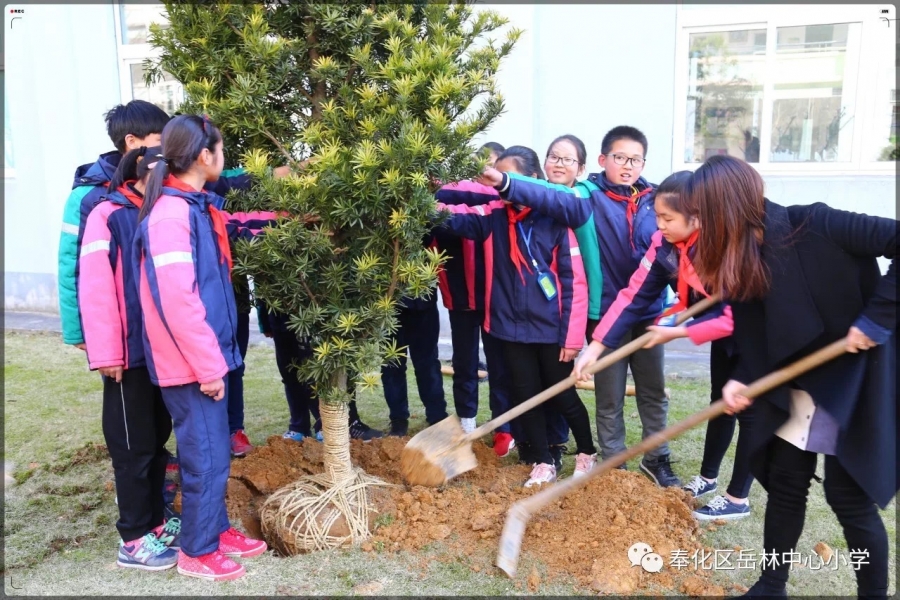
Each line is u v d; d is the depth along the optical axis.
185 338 2.42
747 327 2.32
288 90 2.80
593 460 3.46
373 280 2.63
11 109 7.67
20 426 4.50
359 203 2.46
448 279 3.75
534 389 3.37
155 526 2.89
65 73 7.49
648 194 3.38
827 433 2.22
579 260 3.26
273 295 2.69
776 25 6.04
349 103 2.60
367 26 2.64
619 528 2.82
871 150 6.11
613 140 3.29
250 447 3.91
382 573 2.65
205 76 2.71
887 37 5.90
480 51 2.88
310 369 2.74
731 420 3.22
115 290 2.62
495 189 3.14
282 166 2.78
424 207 2.51
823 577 2.69
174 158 2.49
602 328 2.94
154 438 2.76
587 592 2.54
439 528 2.88
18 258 8.02
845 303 2.14
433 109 2.48
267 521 2.98
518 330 3.28
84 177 2.87
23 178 7.81
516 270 3.26
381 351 2.68
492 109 2.80
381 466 3.46
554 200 3.10
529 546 2.81
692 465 3.74
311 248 2.51
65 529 3.12
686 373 5.42
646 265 2.89
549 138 6.46
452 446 2.93
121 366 2.62
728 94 6.29
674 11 6.04
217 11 2.65
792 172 6.27
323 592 2.54
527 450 3.70
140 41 7.41
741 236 2.16
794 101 6.20
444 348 6.37
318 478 3.04
